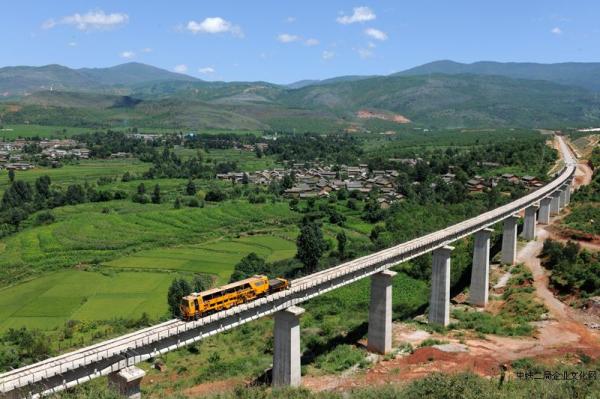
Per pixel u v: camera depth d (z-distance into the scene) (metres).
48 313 116.75
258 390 65.94
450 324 101.75
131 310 117.31
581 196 183.38
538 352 85.44
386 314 87.69
